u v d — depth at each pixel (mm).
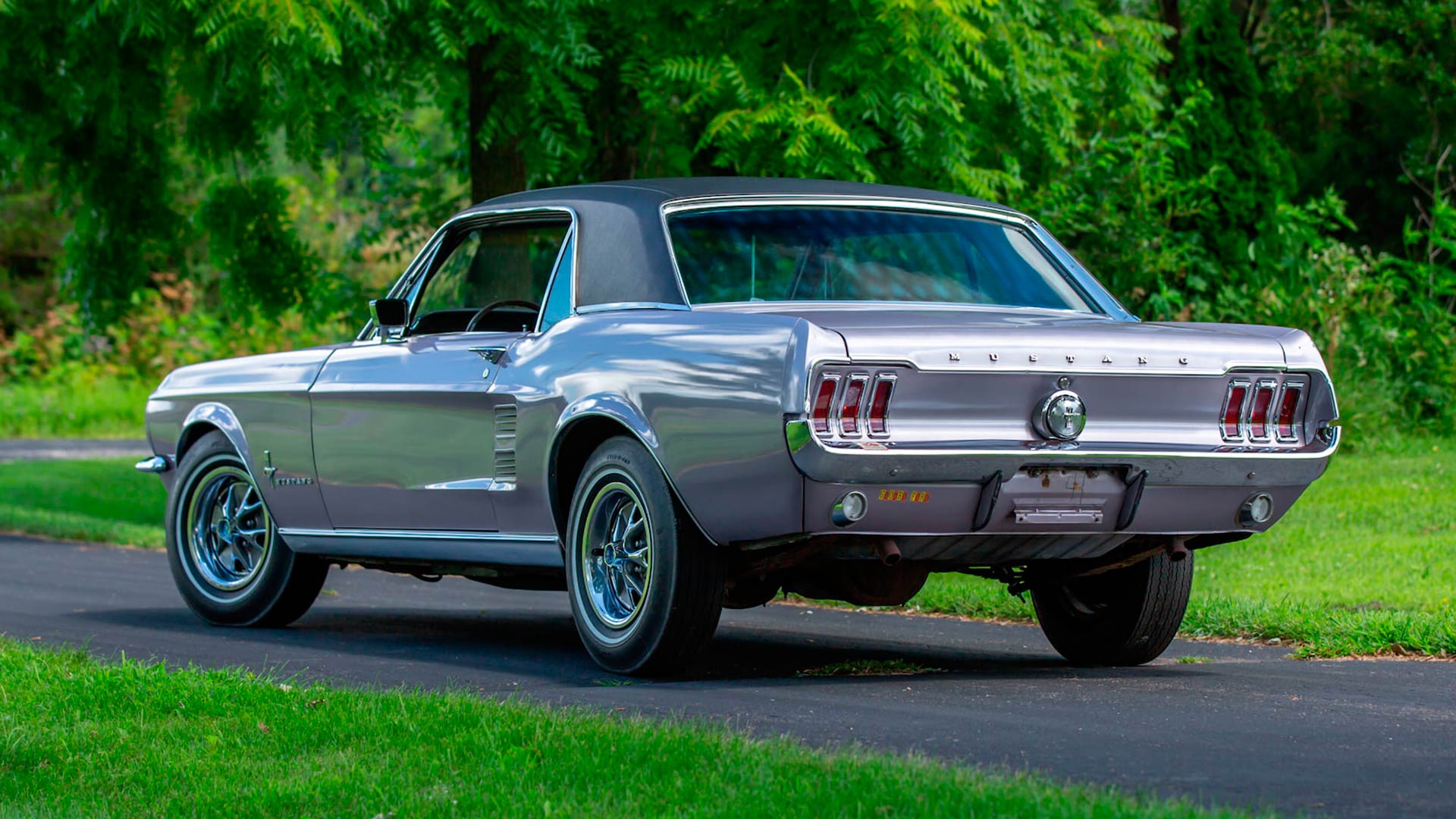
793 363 6539
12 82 17625
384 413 8906
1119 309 8062
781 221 7914
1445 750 5758
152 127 18891
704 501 7039
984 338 6723
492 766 5199
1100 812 4434
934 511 6801
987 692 7184
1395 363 25031
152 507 21812
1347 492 17297
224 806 4926
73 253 19844
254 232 19375
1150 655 8359
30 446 35031
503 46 15062
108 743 5816
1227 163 23531
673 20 15320
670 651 7422
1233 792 5008
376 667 8188
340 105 16141
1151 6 28016
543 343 7965
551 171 16234
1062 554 7469
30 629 9703
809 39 14938
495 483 8195
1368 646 8797
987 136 17031
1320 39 29906
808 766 5070
